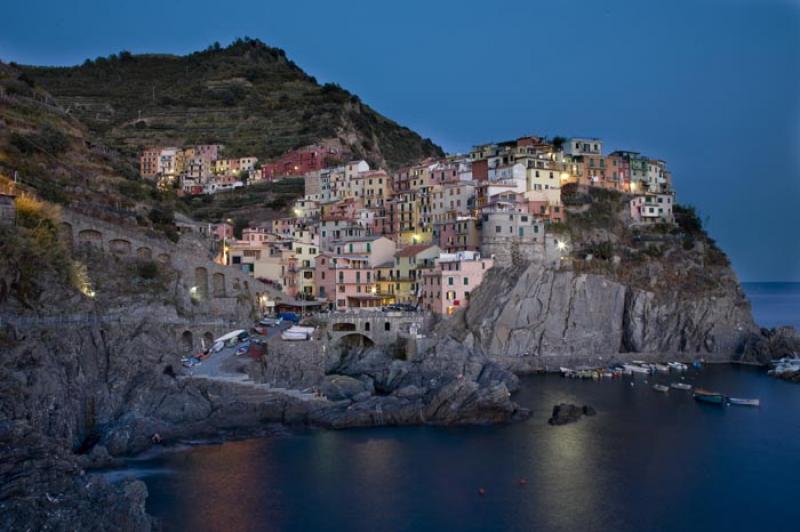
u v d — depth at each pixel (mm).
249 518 77500
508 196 182125
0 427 69875
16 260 101500
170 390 107688
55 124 173125
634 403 129000
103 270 126750
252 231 187250
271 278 167125
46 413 88188
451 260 160500
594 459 98188
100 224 133125
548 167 196500
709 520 79562
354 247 181875
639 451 101750
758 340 174250
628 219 199375
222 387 111250
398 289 172625
